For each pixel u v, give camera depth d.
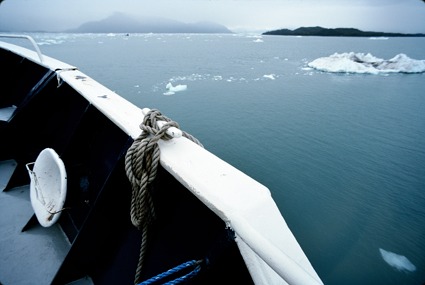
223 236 0.90
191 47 69.69
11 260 1.73
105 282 1.51
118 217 1.61
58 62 3.07
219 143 14.39
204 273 0.95
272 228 0.88
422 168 12.00
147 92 23.02
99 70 33.03
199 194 0.95
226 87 25.53
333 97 22.70
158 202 1.34
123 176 1.56
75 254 1.53
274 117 17.89
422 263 7.32
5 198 2.31
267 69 36.59
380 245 8.05
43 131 2.70
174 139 1.33
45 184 1.98
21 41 73.50
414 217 9.14
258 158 12.99
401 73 34.41
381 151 13.54
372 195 10.34
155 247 1.29
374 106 20.39
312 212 9.62
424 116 18.31
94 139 2.05
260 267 0.82
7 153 2.81
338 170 11.96
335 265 7.42
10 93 3.76
